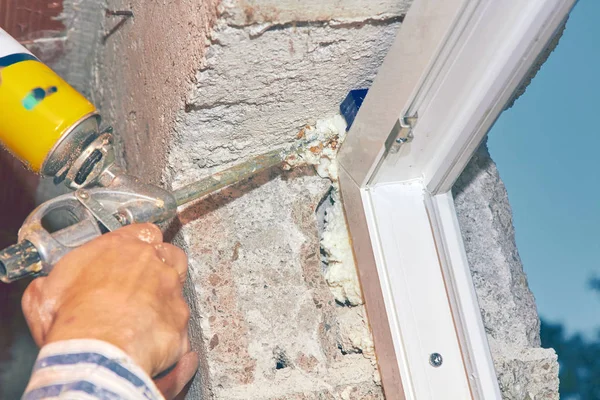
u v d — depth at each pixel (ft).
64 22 5.21
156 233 3.08
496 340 3.96
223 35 3.15
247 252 3.90
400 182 3.59
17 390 5.84
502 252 4.11
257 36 3.22
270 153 3.71
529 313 4.11
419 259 3.48
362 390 3.82
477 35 2.90
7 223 5.76
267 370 3.77
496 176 4.28
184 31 3.38
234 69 3.36
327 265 4.09
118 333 2.42
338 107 3.96
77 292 2.62
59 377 2.25
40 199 5.80
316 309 3.91
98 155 3.46
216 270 3.84
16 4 5.02
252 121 3.77
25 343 5.89
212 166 3.96
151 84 3.98
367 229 3.54
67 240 3.12
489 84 3.07
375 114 3.38
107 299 2.55
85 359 2.29
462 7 2.77
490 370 3.35
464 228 4.08
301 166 4.03
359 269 3.74
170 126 3.75
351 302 4.00
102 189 3.32
